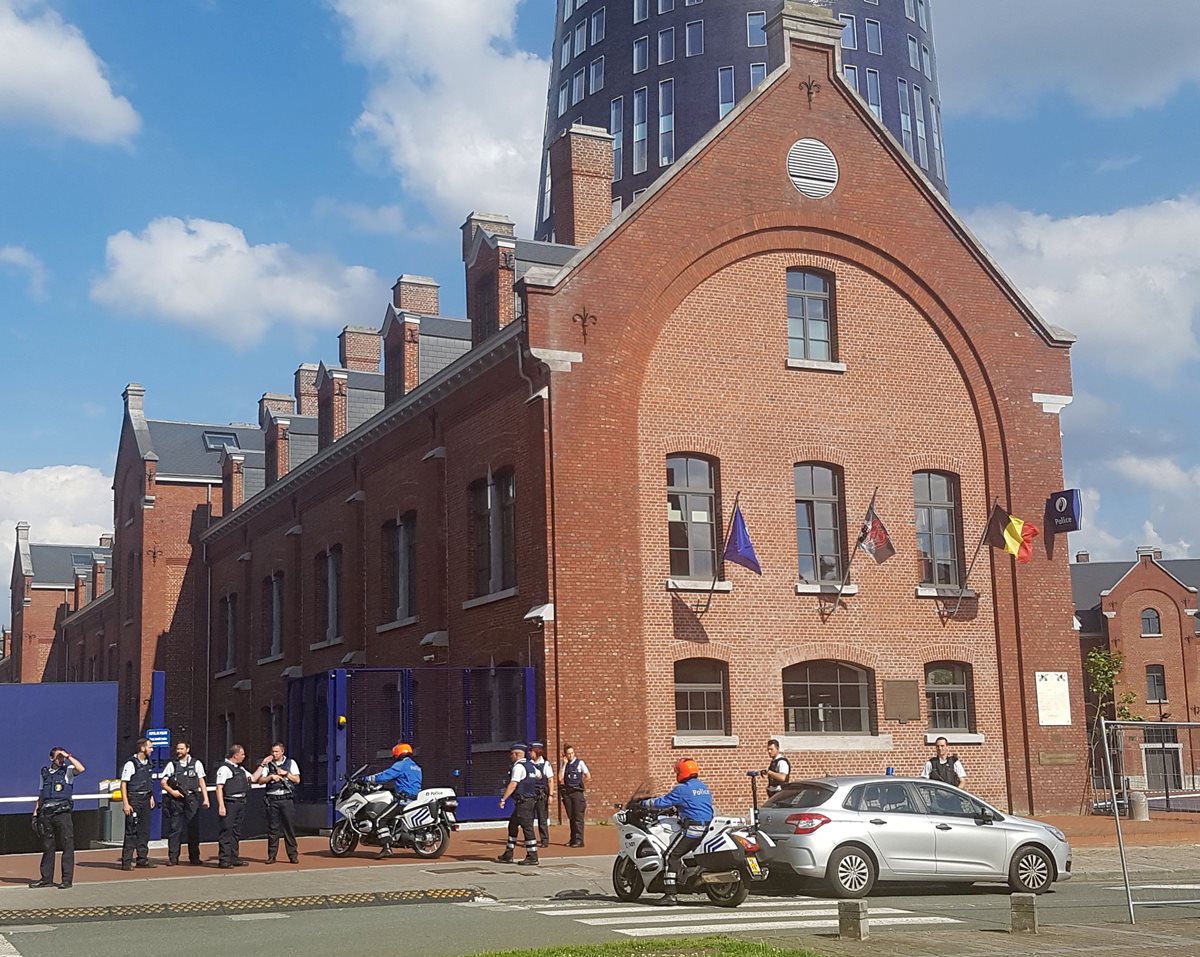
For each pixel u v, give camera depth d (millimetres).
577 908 16109
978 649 30156
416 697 31844
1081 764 30344
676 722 27188
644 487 27562
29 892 18031
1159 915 15922
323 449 38625
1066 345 32312
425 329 37031
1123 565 80688
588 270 27656
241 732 46250
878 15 79125
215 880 19125
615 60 77188
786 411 29250
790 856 17344
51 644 79312
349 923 14805
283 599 42969
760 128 29984
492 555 29016
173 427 55906
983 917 15633
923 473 30688
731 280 29203
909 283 30953
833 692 28859
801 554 29188
